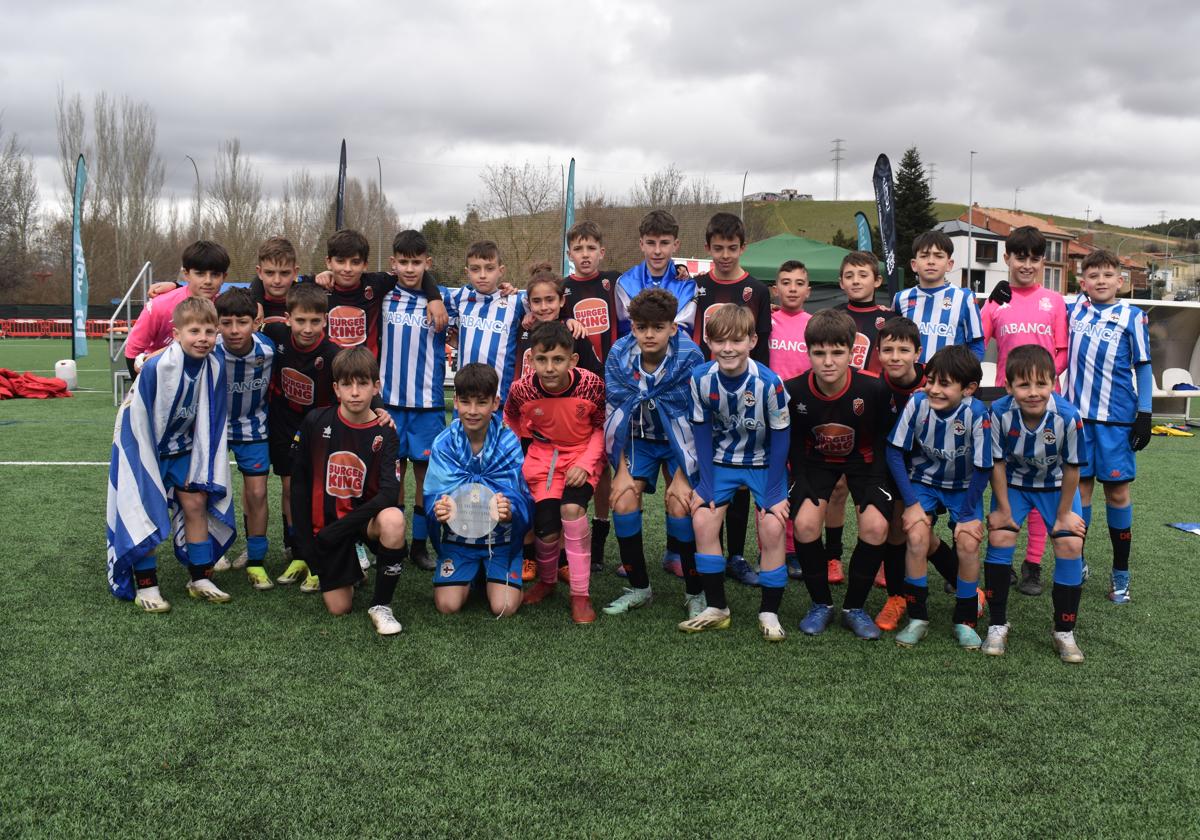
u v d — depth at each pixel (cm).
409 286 440
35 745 242
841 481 423
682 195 4028
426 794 221
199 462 365
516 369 464
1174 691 294
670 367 360
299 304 390
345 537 348
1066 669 314
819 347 335
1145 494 652
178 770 230
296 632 337
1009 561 331
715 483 354
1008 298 466
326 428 359
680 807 217
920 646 337
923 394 339
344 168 1697
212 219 4272
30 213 4434
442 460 362
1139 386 406
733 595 406
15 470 658
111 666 298
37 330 3688
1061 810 219
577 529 357
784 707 276
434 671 300
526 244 3195
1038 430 326
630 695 283
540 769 234
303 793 220
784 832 207
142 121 4206
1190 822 214
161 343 431
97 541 460
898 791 226
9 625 336
